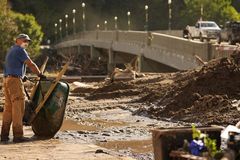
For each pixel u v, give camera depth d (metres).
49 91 25.06
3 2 140.62
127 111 39.16
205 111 33.28
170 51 87.69
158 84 47.97
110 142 25.66
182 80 44.12
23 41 24.47
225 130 17.23
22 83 24.45
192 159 14.35
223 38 90.94
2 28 133.38
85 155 20.67
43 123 25.38
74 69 120.62
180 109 35.22
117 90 49.22
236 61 41.59
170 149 15.60
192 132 15.63
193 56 75.75
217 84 37.31
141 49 104.94
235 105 33.84
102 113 38.69
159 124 32.09
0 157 20.41
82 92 52.69
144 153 22.56
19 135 24.39
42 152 21.42
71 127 31.41
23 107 24.45
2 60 132.50
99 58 160.12
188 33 110.56
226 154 13.89
